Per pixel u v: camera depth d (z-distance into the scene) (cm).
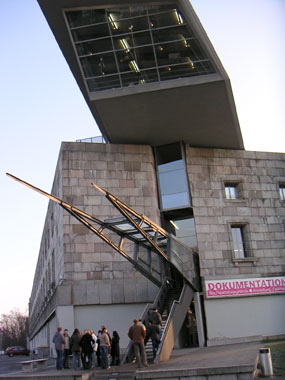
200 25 2327
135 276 2603
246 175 3005
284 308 2752
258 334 2634
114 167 2802
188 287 2302
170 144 2975
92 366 1766
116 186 2769
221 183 2934
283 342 2177
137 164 2847
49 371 1784
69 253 2570
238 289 2678
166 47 2459
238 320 2627
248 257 2800
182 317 2112
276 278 2795
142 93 2467
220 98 2531
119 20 2398
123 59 2503
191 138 2925
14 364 3048
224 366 1173
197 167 2925
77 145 2789
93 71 2516
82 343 1675
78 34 2447
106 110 2578
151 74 2495
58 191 2908
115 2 2311
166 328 1805
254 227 2898
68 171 2727
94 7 2341
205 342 2542
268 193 3009
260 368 1193
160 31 2416
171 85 2434
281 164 3112
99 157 2800
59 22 2391
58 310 2461
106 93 2484
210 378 1180
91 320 2500
